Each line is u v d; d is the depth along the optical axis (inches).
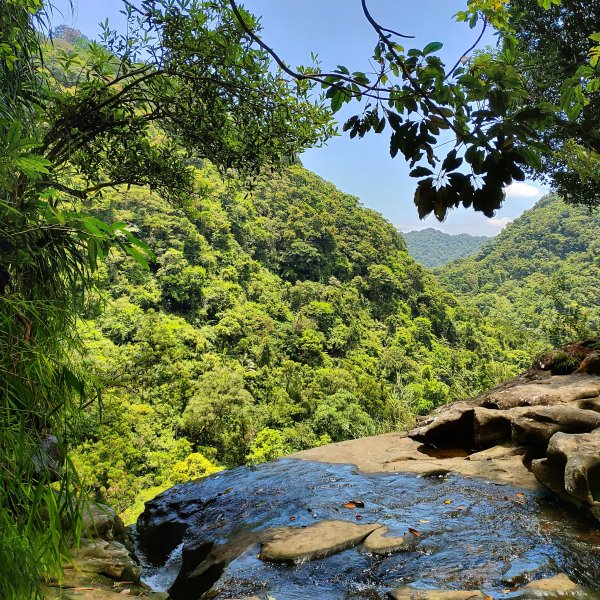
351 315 2327.8
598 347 188.4
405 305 2655.0
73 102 100.2
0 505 36.9
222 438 1125.7
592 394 150.4
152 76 110.0
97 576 79.2
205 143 129.0
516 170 37.0
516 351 2566.4
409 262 3058.6
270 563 92.4
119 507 645.3
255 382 1491.1
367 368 1971.0
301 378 1545.3
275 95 116.0
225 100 121.0
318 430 1327.5
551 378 183.0
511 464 135.8
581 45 272.8
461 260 5369.1
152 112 121.8
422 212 39.4
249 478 159.6
